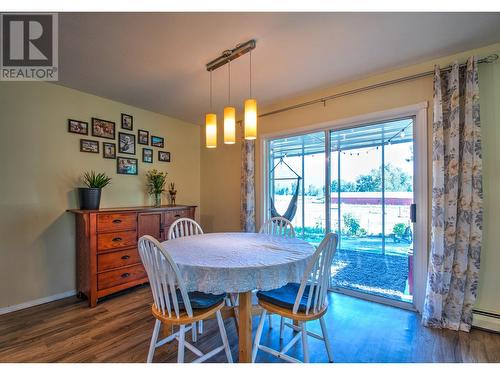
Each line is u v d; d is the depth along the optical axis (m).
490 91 2.01
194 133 4.25
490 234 2.00
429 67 2.25
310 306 1.56
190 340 1.95
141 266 2.94
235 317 1.96
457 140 2.02
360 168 2.77
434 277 2.07
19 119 2.48
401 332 2.01
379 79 2.51
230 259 1.57
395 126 2.55
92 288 2.51
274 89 2.84
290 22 1.70
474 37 1.89
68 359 1.70
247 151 3.48
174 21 1.68
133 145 3.40
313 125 2.98
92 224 2.54
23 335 2.00
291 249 1.82
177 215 3.34
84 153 2.93
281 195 3.41
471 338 1.91
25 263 2.50
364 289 2.75
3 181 2.38
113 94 2.98
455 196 2.02
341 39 1.90
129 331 2.06
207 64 2.26
